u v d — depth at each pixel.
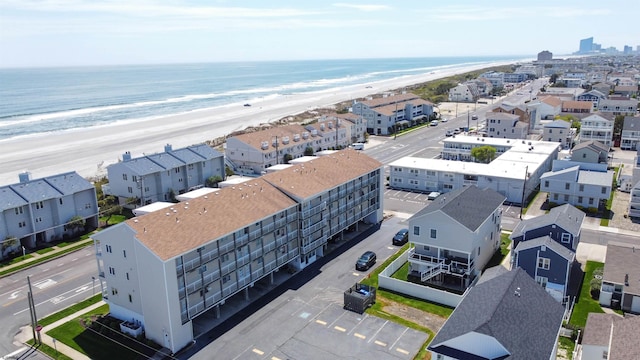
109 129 166.12
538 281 49.44
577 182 76.31
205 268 44.34
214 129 163.50
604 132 118.19
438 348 33.66
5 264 59.97
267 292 52.22
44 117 199.62
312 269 57.69
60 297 51.81
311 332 44.38
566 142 119.00
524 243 51.06
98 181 95.19
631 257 50.56
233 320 46.72
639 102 174.75
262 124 166.88
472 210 55.47
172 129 164.62
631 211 73.19
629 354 31.91
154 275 40.81
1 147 135.62
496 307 34.25
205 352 41.59
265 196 53.62
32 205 65.38
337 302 49.84
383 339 43.03
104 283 51.28
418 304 49.34
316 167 64.25
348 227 69.56
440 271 52.81
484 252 56.81
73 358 40.88
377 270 57.09
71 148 132.88
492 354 31.95
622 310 46.69
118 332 44.56
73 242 67.62
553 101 161.00
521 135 125.31
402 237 64.81
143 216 44.00
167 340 41.75
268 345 42.44
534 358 31.02
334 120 127.81
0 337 44.16
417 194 88.38
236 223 47.00
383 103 158.38
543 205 79.81
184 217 45.44
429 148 125.00
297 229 56.16
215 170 93.88
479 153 101.19
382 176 72.25
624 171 98.56
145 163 82.94
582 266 56.66
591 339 37.56
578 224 53.84
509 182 82.31
